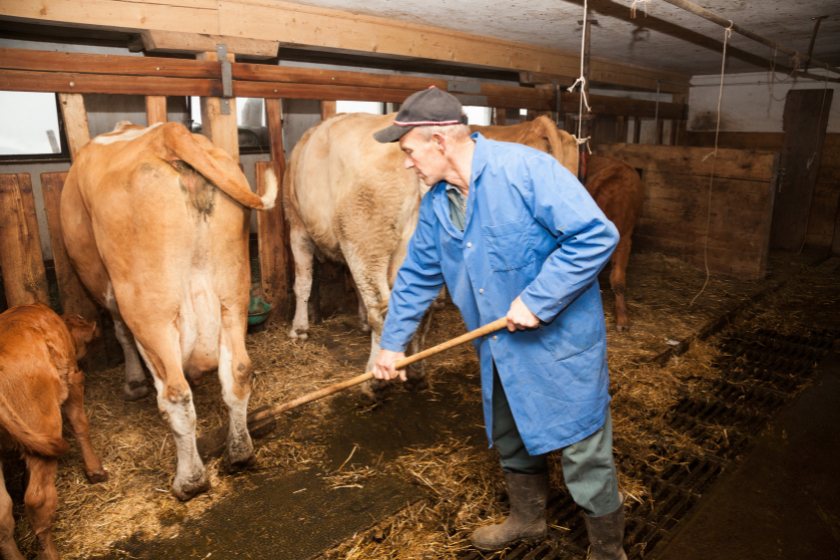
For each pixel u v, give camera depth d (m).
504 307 1.86
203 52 3.81
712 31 5.21
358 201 3.10
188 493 2.42
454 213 1.89
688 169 6.49
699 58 6.96
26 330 2.05
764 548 2.19
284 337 4.30
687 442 2.96
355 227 3.16
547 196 1.65
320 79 4.40
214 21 3.77
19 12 3.04
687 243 6.64
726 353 4.29
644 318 4.86
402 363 2.03
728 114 8.65
